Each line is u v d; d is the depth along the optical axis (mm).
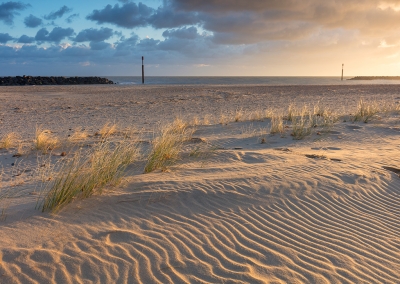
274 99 27234
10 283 3002
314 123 12000
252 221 4352
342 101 24922
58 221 4125
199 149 8266
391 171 6375
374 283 3229
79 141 9953
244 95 31500
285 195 5082
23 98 29078
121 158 6484
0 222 4066
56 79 71438
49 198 4516
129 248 3643
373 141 9570
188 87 46750
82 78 75125
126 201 4734
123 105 23078
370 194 5344
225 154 7664
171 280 3172
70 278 3137
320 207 4824
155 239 3842
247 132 11430
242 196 4977
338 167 6422
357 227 4336
